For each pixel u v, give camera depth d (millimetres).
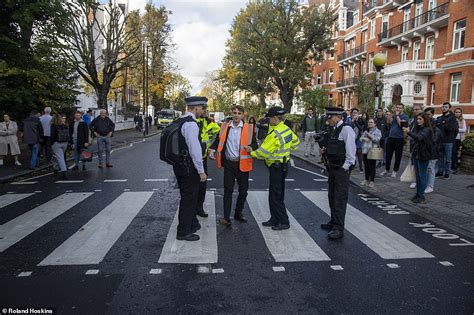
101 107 27922
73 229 6125
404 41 33469
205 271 4559
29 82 16531
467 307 3787
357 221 6801
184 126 5469
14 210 7309
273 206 6277
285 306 3766
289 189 9672
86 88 39250
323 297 3955
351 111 12359
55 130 10859
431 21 28375
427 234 6082
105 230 6086
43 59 17438
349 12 50000
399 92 33219
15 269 4566
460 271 4648
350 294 4027
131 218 6793
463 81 24312
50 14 17156
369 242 5664
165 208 7543
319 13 40938
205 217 6949
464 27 24891
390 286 4223
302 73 40250
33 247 5301
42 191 9133
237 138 6430
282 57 40156
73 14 18641
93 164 14273
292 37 39906
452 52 25562
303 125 17406
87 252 5121
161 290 4066
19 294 3943
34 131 12305
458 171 12672
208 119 7609
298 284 4246
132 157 16719
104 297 3896
